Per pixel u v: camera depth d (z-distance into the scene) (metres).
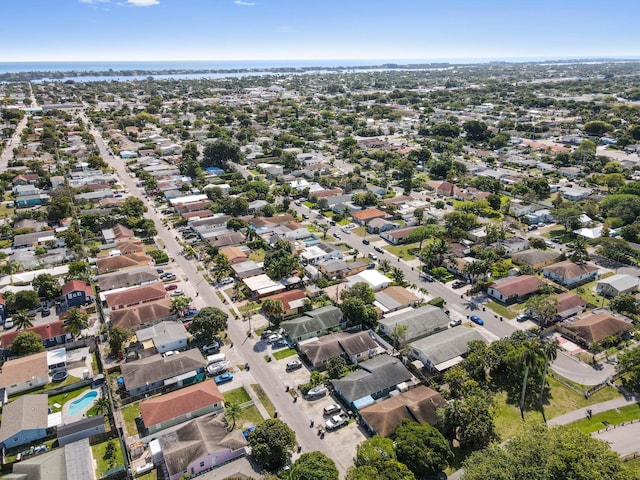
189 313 133.62
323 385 105.00
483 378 107.56
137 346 119.69
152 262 167.75
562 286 152.50
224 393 103.00
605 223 195.62
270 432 83.19
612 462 73.69
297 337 120.81
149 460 85.88
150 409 94.00
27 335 115.50
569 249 175.50
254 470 81.12
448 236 185.88
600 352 117.94
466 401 92.06
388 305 136.12
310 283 152.25
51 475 78.44
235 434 88.25
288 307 133.50
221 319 119.69
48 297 141.00
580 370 112.25
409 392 99.75
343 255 172.25
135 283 149.88
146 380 103.81
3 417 93.00
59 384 107.00
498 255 172.00
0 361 114.69
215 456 83.75
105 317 133.12
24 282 148.12
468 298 145.12
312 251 170.38
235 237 184.88
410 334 121.81
